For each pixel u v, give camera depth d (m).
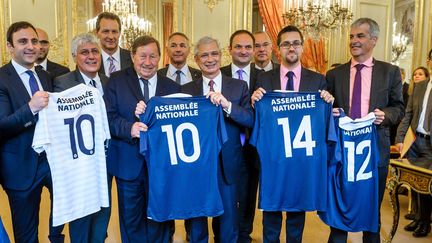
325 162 2.28
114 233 3.08
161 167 2.12
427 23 5.76
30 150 2.06
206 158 2.17
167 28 5.32
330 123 2.24
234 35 2.75
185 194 2.16
